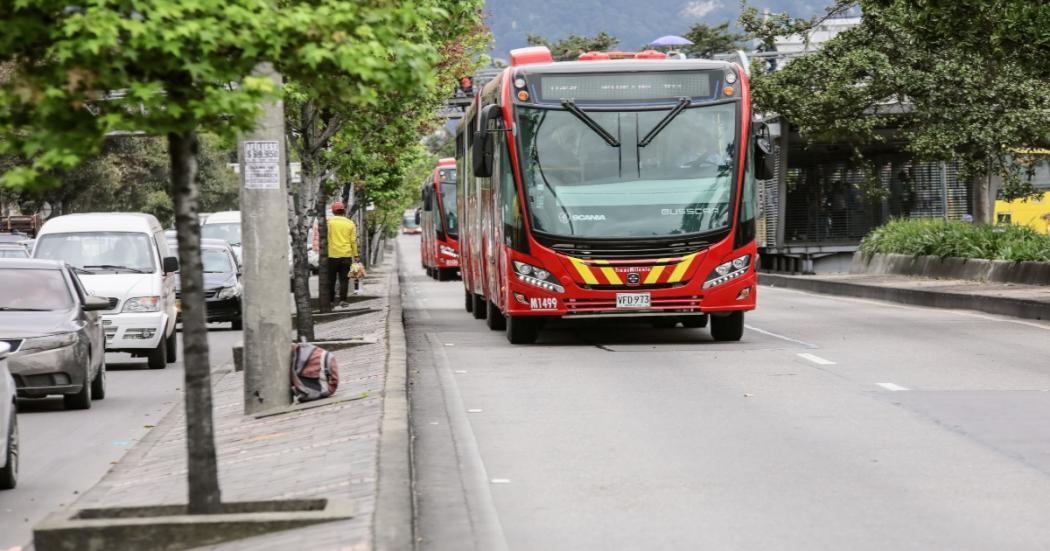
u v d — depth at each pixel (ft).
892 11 104.58
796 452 42.68
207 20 27.73
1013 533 31.48
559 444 44.62
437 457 42.42
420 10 35.37
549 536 31.68
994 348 75.97
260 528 28.86
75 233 88.79
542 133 77.97
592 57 85.15
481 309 111.55
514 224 77.77
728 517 33.50
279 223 54.13
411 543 27.43
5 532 35.81
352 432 42.57
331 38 29.27
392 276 219.41
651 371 65.31
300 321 79.82
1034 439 44.62
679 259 77.05
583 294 77.05
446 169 223.51
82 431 55.36
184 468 40.42
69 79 27.25
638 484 37.86
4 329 60.49
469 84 153.28
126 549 28.37
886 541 30.81
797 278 158.10
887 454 42.14
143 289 83.15
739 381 60.90
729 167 78.02
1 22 27.43
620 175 77.61
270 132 54.13
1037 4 88.99
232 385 65.98
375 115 90.79
